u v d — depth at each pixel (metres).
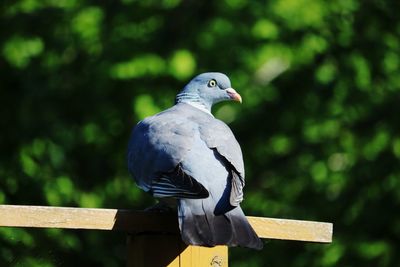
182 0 16.05
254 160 16.27
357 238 15.17
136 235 7.96
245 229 7.72
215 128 8.38
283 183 15.95
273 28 15.58
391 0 16.42
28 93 16.09
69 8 16.09
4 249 11.40
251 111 16.31
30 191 14.85
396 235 15.21
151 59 15.34
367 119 16.02
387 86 16.11
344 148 15.84
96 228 7.70
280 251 15.43
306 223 8.34
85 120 16.06
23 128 15.84
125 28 15.95
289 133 16.23
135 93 15.75
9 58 15.77
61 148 15.63
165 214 7.91
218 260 7.98
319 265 15.17
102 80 15.98
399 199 15.30
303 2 15.85
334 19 16.19
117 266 15.16
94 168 16.05
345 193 15.58
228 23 15.80
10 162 15.20
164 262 7.90
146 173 8.17
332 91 16.20
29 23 16.06
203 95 9.66
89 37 15.97
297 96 16.34
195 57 15.62
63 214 7.63
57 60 16.08
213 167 8.12
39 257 11.61
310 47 15.85
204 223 7.72
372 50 16.25
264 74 16.39
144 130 8.52
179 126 8.37
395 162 15.52
